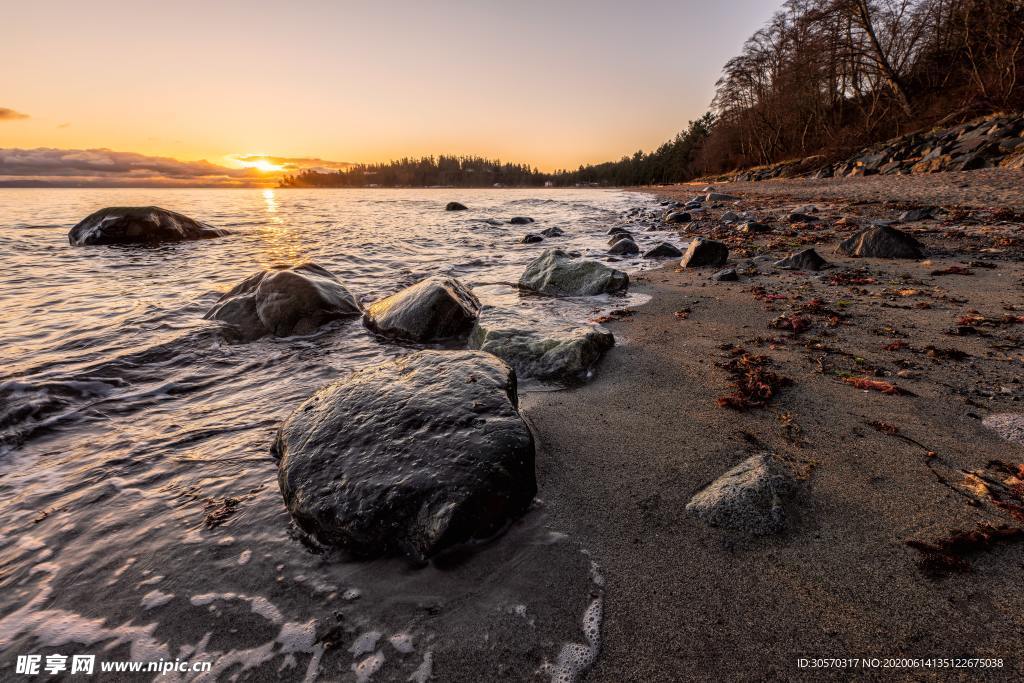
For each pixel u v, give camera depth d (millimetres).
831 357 4484
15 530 2777
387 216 27734
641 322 6008
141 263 11688
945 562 2182
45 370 4980
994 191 15109
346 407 3203
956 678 1730
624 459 3174
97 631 2148
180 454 3521
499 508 2562
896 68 40000
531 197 62062
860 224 12047
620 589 2211
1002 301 5570
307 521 2598
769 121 56219
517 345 4824
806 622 1984
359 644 2041
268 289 6504
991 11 29062
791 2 46406
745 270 8320
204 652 2043
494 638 2023
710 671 1836
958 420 3277
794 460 3000
